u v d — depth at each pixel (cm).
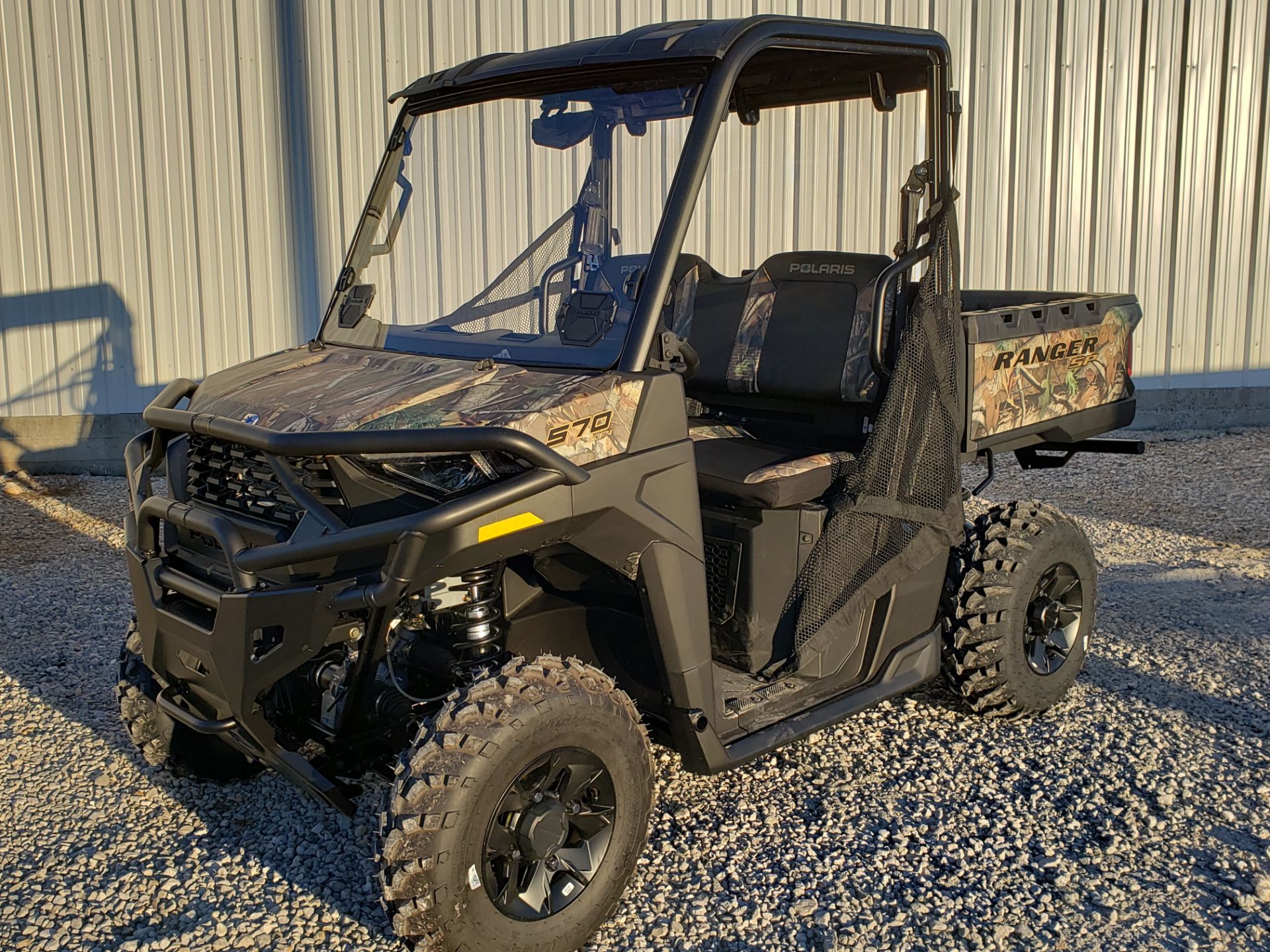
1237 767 372
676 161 297
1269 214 905
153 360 818
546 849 268
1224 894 304
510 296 321
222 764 366
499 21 788
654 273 287
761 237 631
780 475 337
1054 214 866
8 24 780
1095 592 422
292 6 780
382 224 355
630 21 796
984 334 365
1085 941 285
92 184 797
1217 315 911
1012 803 352
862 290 379
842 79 373
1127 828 336
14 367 812
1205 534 643
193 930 292
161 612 284
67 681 455
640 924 294
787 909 300
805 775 371
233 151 796
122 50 783
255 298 812
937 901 302
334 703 291
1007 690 391
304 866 324
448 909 254
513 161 331
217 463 294
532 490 253
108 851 331
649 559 283
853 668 360
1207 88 876
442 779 252
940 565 384
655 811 349
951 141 352
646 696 322
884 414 336
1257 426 930
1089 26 846
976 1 828
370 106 793
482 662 295
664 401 283
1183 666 454
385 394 282
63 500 750
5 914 300
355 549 249
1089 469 800
